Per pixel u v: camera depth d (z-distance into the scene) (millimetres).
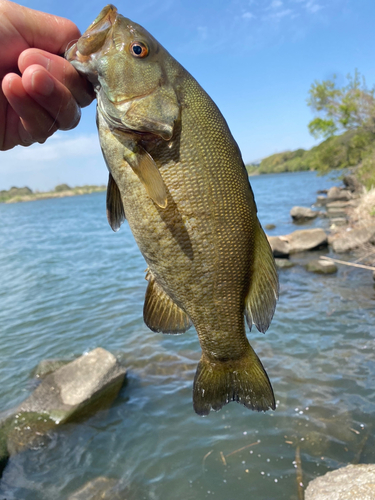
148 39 229
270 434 562
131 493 497
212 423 603
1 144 277
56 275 1817
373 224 1754
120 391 702
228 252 252
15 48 221
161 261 247
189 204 236
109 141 232
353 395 625
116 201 255
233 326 278
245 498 469
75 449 578
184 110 232
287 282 1297
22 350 976
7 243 3268
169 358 822
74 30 239
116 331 1020
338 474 438
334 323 911
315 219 2760
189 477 510
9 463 560
